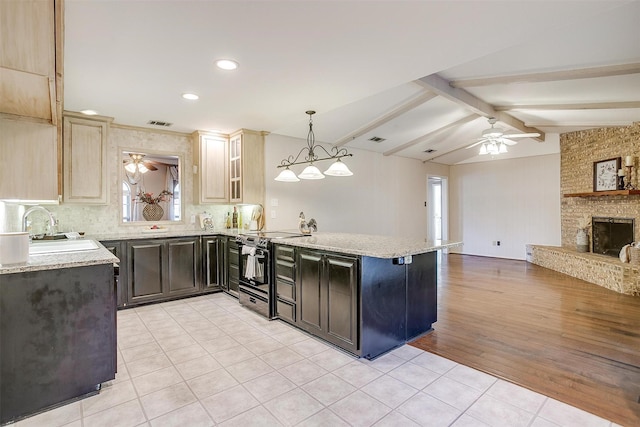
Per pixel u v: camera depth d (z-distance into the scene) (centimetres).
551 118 536
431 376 229
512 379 225
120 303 377
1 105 180
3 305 186
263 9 176
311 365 246
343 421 181
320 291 288
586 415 185
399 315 282
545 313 365
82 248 272
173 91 301
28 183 203
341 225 609
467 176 830
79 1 166
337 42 214
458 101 411
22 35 132
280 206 510
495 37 209
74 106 342
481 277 556
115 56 231
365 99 413
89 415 189
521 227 732
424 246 270
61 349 201
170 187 468
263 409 192
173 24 190
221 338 297
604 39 266
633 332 307
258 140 472
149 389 214
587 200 595
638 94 389
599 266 495
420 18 186
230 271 430
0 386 184
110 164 413
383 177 693
